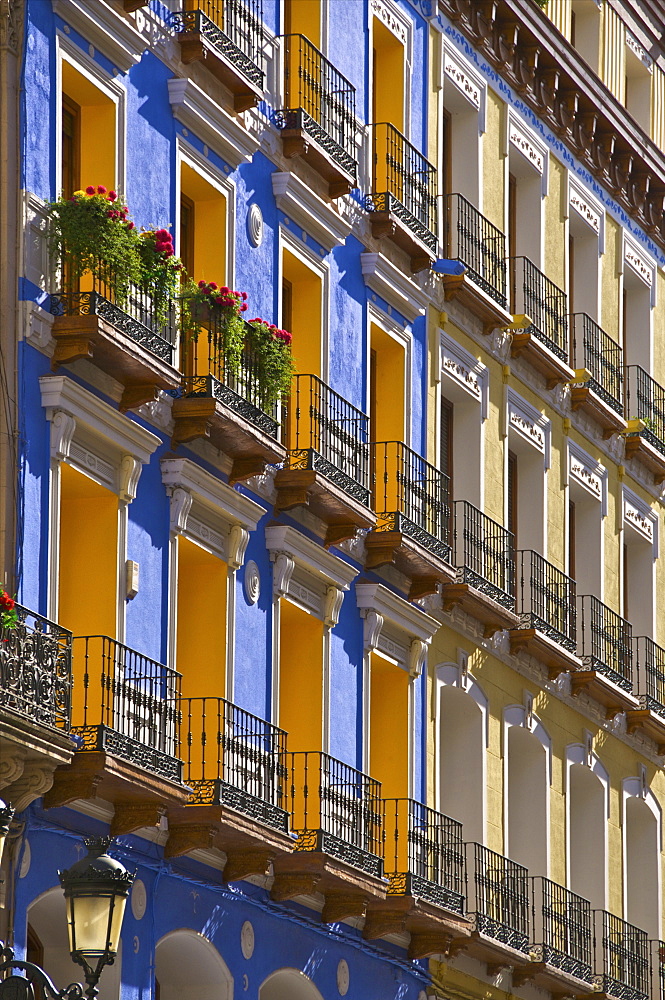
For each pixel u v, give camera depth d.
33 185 25.42
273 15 31.98
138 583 26.91
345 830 30.86
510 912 36.38
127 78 27.72
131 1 27.53
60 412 25.20
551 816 39.38
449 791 36.62
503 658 37.84
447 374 36.91
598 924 40.62
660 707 44.31
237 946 28.94
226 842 27.78
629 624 43.44
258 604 29.94
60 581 26.53
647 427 44.97
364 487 32.28
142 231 27.31
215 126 29.58
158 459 27.66
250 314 30.44
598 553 42.97
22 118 25.28
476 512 36.72
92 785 24.33
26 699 22.73
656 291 47.75
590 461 42.88
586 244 44.56
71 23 26.48
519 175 41.94
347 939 31.75
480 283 37.47
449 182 39.06
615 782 42.56
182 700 28.41
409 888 32.03
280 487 30.53
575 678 40.34
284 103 32.00
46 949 26.39
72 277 25.59
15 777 22.88
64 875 18.34
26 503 24.70
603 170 44.75
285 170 31.56
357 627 32.88
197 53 28.86
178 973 28.88
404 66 36.38
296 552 30.66
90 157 27.34
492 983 36.25
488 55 39.78
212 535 28.91
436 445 36.25
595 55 46.16
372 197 34.53
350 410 33.03
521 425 39.81
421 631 34.50
